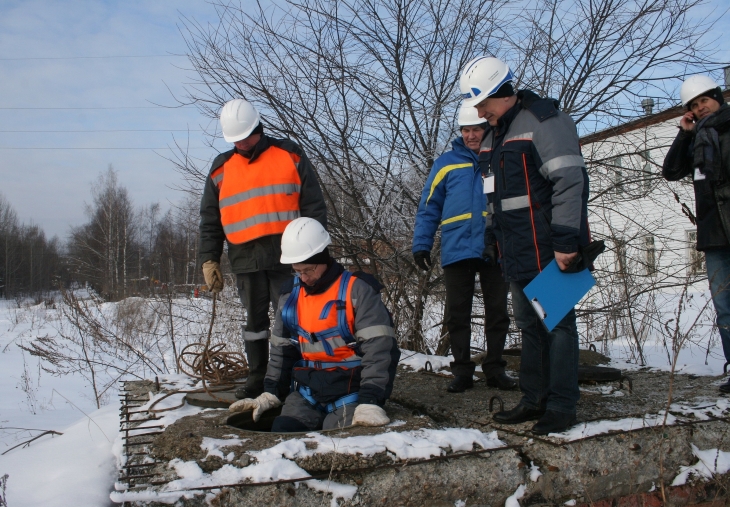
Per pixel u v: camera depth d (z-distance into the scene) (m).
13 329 15.48
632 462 2.71
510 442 2.70
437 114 6.76
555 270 2.62
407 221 6.79
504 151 2.78
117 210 34.59
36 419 5.36
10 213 54.38
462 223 3.76
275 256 3.57
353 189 6.70
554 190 2.61
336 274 3.04
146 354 8.12
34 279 53.16
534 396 2.90
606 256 6.95
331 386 3.05
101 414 3.96
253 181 3.56
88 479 2.94
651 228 6.65
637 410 3.09
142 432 3.13
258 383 3.64
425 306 6.96
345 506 2.36
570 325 2.73
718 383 3.76
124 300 10.47
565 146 2.59
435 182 3.96
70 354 8.80
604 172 6.76
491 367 3.87
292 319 3.11
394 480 2.43
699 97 3.62
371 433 2.64
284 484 2.33
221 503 2.29
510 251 2.81
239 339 7.07
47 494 2.83
